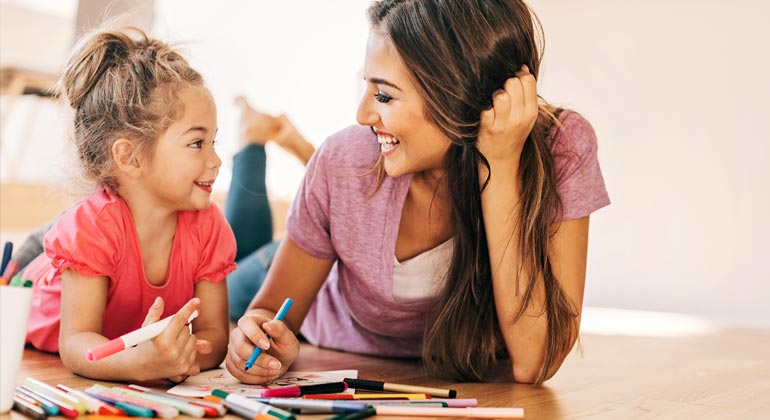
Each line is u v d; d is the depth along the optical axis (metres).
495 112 1.00
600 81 3.41
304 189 1.26
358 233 1.20
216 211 1.27
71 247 1.07
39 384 0.88
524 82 1.00
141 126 1.12
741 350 1.77
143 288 1.16
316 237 1.25
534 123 1.04
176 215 1.20
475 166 1.09
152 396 0.86
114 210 1.12
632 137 3.33
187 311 0.92
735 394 1.10
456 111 1.00
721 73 3.14
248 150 1.79
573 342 1.12
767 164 3.04
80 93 1.17
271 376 0.99
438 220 1.17
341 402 0.86
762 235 3.05
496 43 1.00
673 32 3.25
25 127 2.92
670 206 3.23
